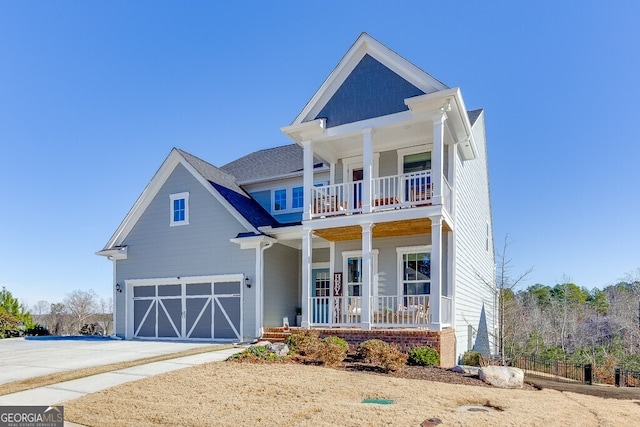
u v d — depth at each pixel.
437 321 12.01
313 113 15.05
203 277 17.19
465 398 7.61
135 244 18.83
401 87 13.88
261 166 21.64
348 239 16.16
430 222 13.20
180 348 13.97
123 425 6.05
